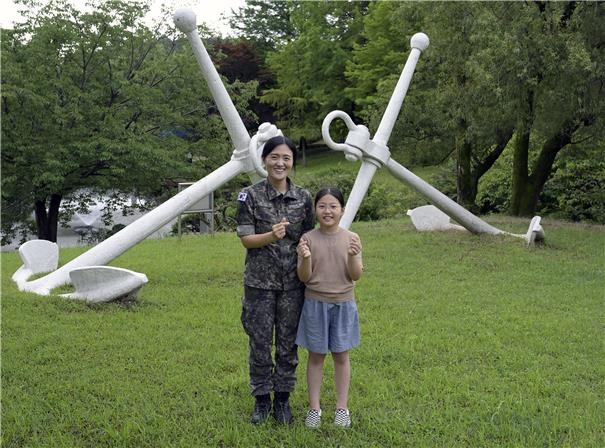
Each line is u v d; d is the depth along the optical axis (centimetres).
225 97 750
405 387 424
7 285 728
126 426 358
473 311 628
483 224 1056
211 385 425
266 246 355
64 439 348
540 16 1098
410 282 763
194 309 627
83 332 537
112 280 617
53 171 1586
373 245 1018
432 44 1229
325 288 352
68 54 1698
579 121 1275
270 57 3359
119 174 1731
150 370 453
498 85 1088
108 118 1666
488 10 1094
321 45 3141
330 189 354
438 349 509
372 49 2730
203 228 1798
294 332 362
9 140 1583
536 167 1473
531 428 367
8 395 404
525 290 726
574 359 493
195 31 714
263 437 352
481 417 382
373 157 846
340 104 3222
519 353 500
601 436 362
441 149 1631
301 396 411
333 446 346
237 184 1927
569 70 1052
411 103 1510
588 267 858
